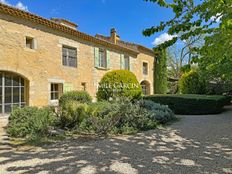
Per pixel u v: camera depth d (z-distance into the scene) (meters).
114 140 5.94
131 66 18.62
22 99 10.31
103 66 15.73
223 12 2.74
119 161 4.26
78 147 5.25
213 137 6.21
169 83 26.00
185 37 3.44
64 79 12.31
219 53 3.18
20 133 6.33
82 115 7.25
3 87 9.49
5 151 4.96
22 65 10.05
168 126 8.02
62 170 3.81
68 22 14.98
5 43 9.37
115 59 16.78
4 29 9.34
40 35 10.96
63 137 6.20
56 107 10.20
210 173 3.67
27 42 10.62
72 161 4.26
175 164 4.09
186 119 9.70
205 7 2.93
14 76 9.97
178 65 31.14
